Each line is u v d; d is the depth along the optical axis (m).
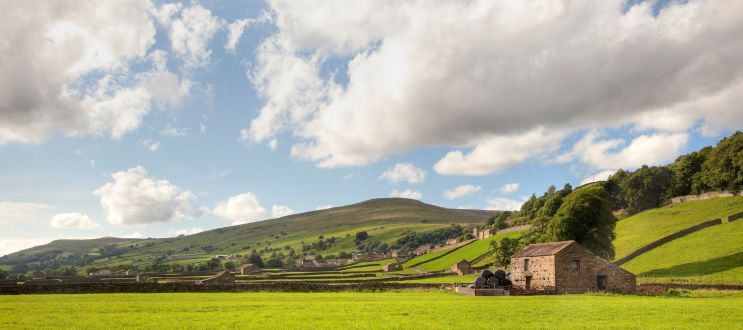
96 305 60.06
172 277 196.50
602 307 57.75
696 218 152.25
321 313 51.66
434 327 41.50
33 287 86.81
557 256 92.38
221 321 44.78
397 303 65.00
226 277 134.62
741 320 46.09
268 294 90.56
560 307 57.94
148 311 53.59
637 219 173.75
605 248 121.56
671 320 46.00
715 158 178.00
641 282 100.94
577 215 123.06
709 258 113.19
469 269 177.25
